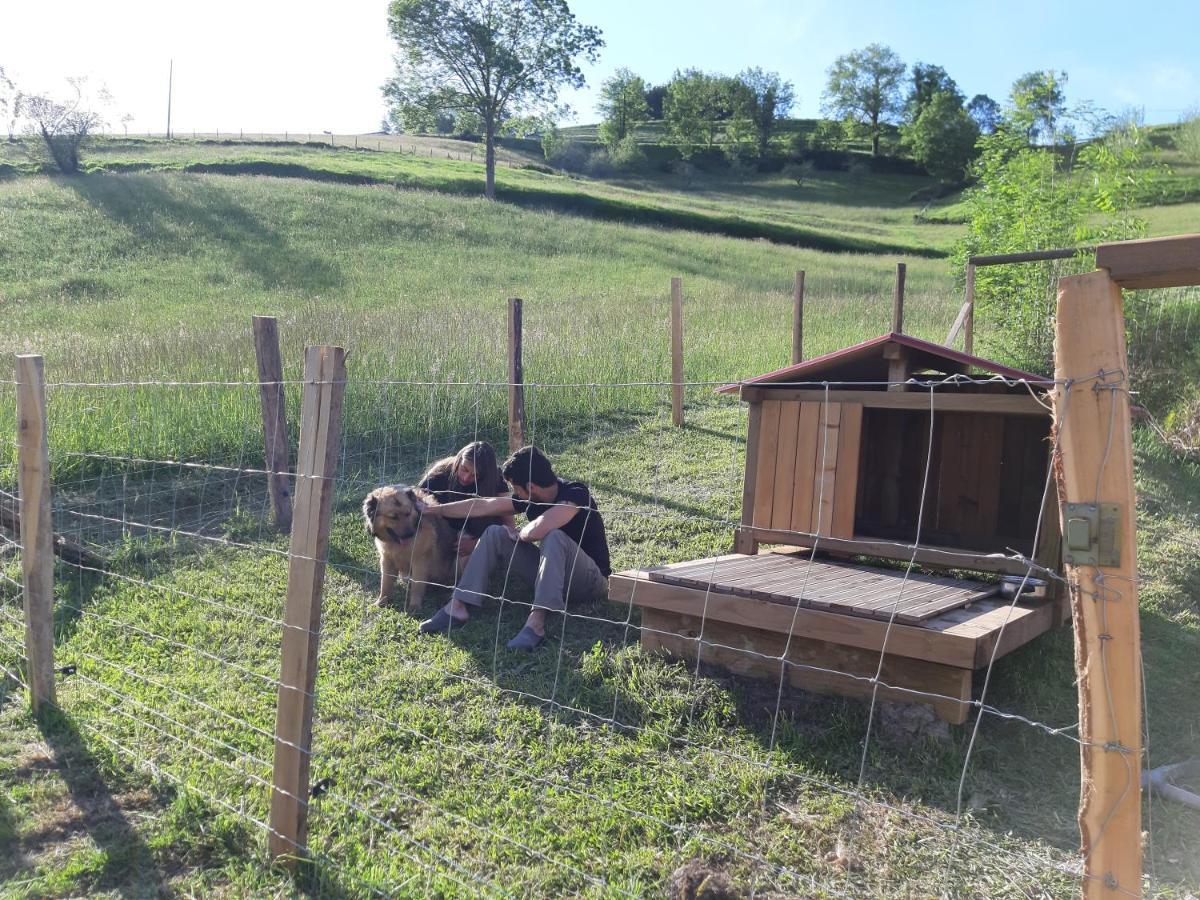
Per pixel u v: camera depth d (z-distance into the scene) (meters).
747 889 3.12
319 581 3.29
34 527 4.45
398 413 8.91
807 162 97.50
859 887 3.15
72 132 40.53
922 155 87.81
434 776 3.88
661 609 4.60
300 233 31.05
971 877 3.18
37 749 4.23
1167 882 3.17
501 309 17.88
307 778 3.37
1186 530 6.41
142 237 28.33
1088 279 1.97
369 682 4.67
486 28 55.47
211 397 8.59
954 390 5.32
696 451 8.62
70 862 3.41
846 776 3.75
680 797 3.63
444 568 5.73
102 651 5.22
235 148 57.19
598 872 3.28
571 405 9.75
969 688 3.86
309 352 3.28
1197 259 1.82
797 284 10.14
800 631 4.18
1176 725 4.28
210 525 7.16
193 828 3.62
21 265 24.78
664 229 41.38
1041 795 3.68
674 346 9.37
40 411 4.44
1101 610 1.96
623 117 100.62
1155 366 9.26
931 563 5.01
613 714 4.25
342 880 3.24
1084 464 1.98
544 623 5.08
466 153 75.75
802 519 5.39
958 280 12.05
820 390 5.35
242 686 4.73
